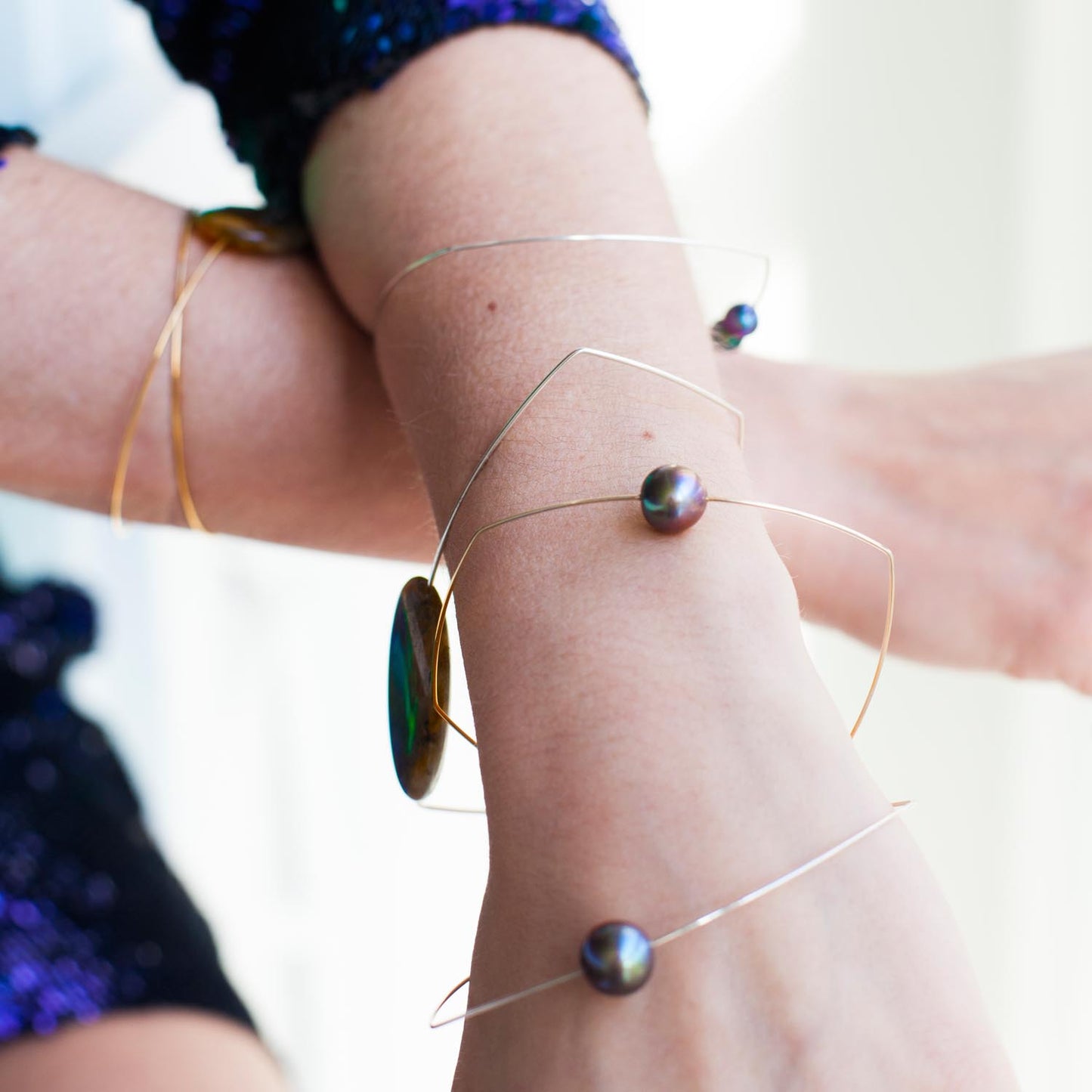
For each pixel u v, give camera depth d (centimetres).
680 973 32
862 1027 32
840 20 104
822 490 49
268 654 132
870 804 33
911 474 49
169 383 42
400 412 38
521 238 37
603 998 32
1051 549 49
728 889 32
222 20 41
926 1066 33
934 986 33
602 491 34
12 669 44
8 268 41
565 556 34
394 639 37
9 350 41
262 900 131
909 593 50
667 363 36
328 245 41
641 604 33
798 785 33
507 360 36
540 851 33
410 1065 130
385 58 39
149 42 121
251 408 43
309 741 132
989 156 100
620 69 40
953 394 50
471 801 128
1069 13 96
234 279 43
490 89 39
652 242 37
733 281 108
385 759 131
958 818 107
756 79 106
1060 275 99
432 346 37
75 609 46
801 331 108
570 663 33
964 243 102
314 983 130
